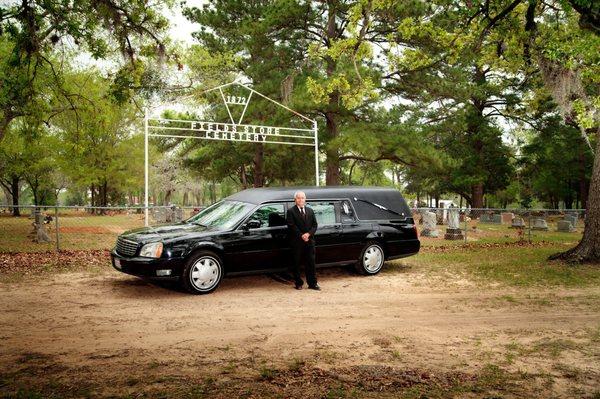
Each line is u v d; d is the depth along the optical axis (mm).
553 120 39719
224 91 27062
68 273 9969
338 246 9953
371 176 67938
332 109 26141
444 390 4277
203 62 25062
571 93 13016
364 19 14672
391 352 5371
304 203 8961
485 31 14094
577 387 4414
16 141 33656
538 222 27969
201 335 5934
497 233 24781
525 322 6758
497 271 10969
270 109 26031
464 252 15086
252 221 8922
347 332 6156
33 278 9391
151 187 58562
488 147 43406
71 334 5871
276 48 26922
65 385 4234
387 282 9688
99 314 6844
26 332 5914
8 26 12062
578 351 5484
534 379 4598
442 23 21484
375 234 10391
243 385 4309
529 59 14281
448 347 5590
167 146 32812
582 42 11625
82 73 27422
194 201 93875
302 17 24906
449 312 7277
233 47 30156
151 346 5461
